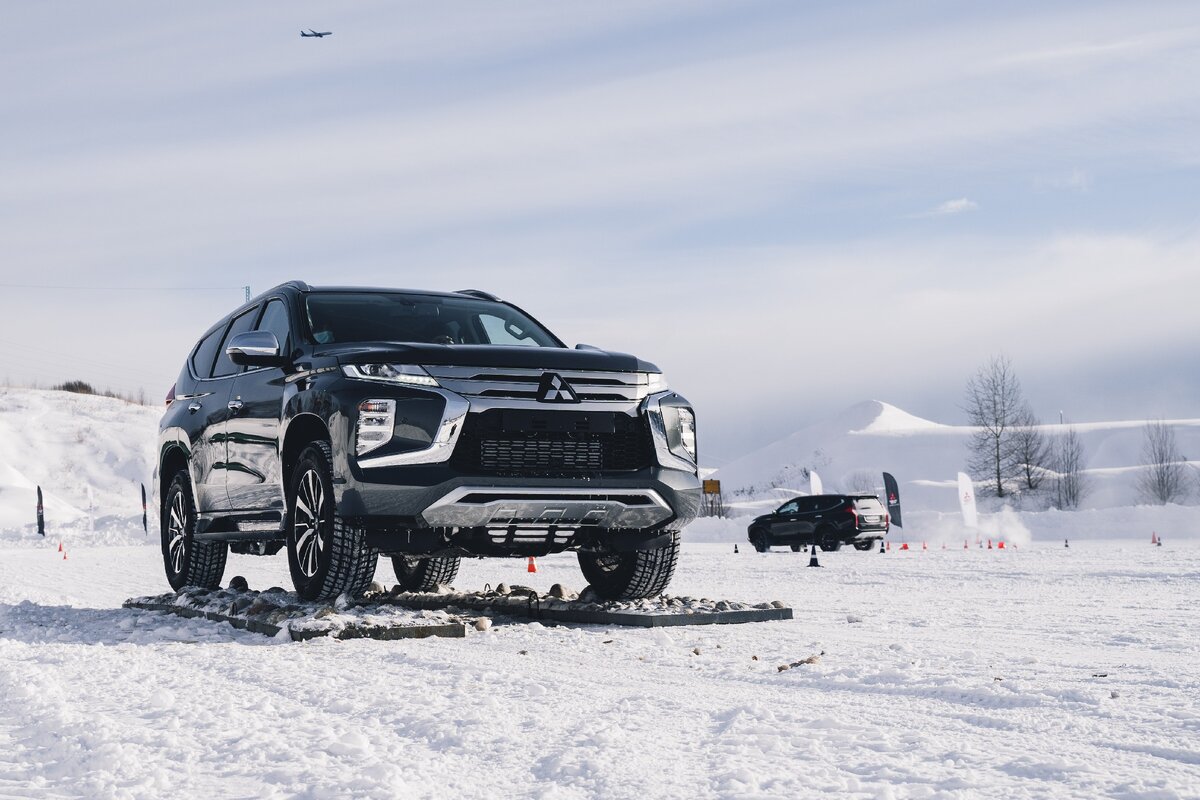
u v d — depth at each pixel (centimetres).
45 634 639
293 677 444
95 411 7950
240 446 723
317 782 273
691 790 267
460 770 289
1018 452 7244
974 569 1397
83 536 3459
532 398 604
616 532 646
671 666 480
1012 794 260
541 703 381
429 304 747
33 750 321
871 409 17525
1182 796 254
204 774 288
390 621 586
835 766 289
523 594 749
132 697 401
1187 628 635
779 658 499
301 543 656
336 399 599
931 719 351
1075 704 372
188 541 820
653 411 632
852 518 2656
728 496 12825
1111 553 1931
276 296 745
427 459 581
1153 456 8962
